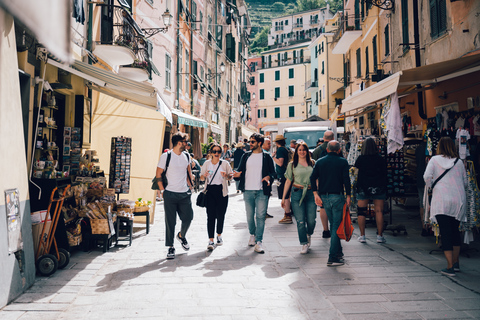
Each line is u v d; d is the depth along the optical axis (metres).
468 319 3.96
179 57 20.88
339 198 6.03
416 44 12.63
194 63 24.94
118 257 6.68
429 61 11.84
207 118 28.31
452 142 5.71
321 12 87.75
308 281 5.29
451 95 10.38
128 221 7.60
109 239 7.33
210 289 4.98
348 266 6.02
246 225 9.78
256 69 72.69
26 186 5.17
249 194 7.18
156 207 13.14
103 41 10.40
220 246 7.48
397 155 9.23
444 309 4.24
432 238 8.04
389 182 9.14
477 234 8.27
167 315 4.14
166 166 6.64
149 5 16.27
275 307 4.36
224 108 34.44
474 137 8.97
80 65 6.79
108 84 8.00
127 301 4.56
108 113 10.18
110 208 7.22
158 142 10.12
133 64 12.18
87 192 7.84
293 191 6.92
